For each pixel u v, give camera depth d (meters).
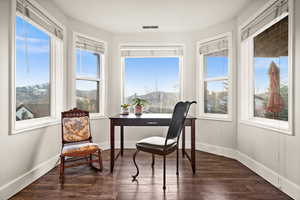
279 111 2.32
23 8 2.14
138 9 2.91
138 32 3.88
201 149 3.71
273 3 2.24
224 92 3.45
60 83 2.99
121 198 1.93
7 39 1.94
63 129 2.66
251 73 2.93
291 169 1.97
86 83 3.60
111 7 2.85
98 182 2.29
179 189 2.12
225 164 2.92
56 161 2.81
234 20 3.22
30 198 1.92
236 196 1.97
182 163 2.97
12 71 1.98
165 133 3.92
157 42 3.90
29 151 2.25
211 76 3.64
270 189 2.13
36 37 2.59
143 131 3.95
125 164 2.92
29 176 2.23
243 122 2.94
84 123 2.84
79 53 3.46
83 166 2.84
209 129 3.59
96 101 3.79
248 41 2.95
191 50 3.84
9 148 1.95
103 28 3.67
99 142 3.70
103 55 3.80
